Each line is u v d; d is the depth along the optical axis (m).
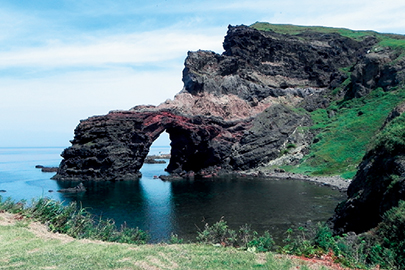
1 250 15.38
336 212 32.53
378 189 25.47
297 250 16.70
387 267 15.41
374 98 96.00
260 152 100.25
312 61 136.00
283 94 124.75
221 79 119.38
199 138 99.25
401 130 26.73
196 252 15.81
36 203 23.28
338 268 14.11
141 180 86.94
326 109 112.19
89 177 85.69
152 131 94.75
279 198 54.75
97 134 89.19
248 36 132.50
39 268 13.00
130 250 15.95
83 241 18.02
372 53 106.56
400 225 17.64
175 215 44.78
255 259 14.95
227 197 57.81
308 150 93.25
